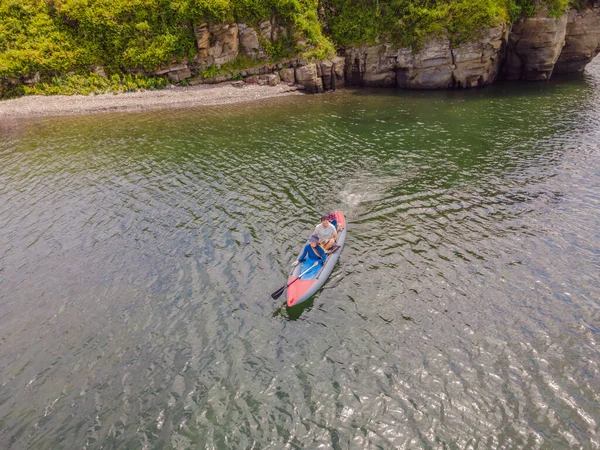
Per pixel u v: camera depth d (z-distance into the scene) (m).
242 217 16.36
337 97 35.53
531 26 34.66
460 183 18.17
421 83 36.66
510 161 20.12
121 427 8.52
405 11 35.81
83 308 11.99
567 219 14.85
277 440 8.12
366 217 15.87
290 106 33.06
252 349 10.35
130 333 11.00
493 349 9.86
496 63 36.41
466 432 8.05
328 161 21.47
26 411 8.93
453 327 10.60
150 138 26.61
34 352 10.49
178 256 14.17
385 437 8.06
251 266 13.45
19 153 24.72
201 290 12.50
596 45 37.91
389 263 13.22
